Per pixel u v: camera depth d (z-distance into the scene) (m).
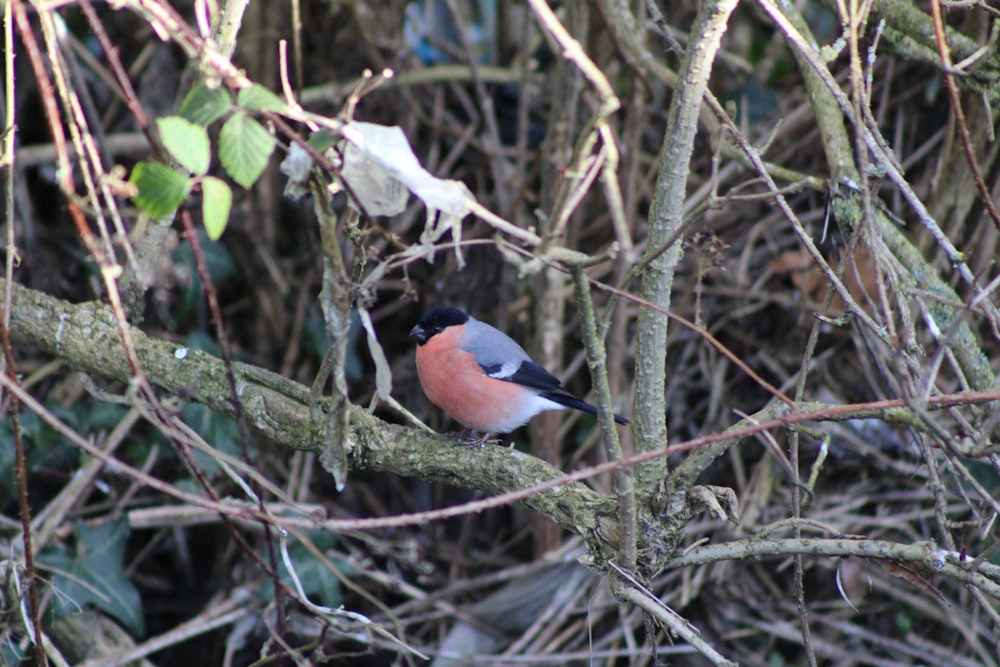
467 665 10.20
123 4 5.16
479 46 13.11
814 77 8.34
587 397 10.95
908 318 6.47
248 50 11.23
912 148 10.57
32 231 10.69
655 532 6.26
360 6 11.73
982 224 9.07
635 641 10.38
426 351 9.05
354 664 10.63
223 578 10.68
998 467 6.49
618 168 10.41
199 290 10.88
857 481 10.50
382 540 11.05
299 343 11.36
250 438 10.70
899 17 8.53
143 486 10.23
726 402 10.95
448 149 12.23
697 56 5.53
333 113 11.65
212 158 10.77
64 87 5.56
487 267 11.27
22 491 6.36
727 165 11.07
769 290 11.06
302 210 11.24
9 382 5.38
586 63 4.62
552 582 10.39
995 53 8.23
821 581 10.46
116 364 7.34
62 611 9.12
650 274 6.02
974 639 9.96
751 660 10.21
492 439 9.29
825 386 10.60
